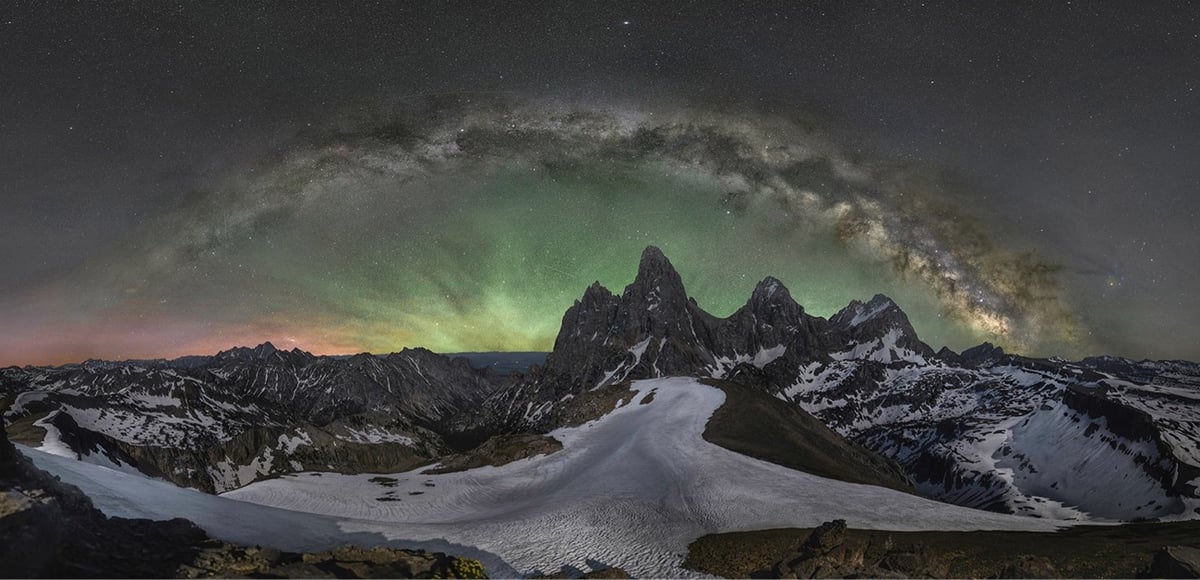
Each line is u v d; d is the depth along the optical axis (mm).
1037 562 48562
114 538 36344
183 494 57750
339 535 60844
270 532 53719
